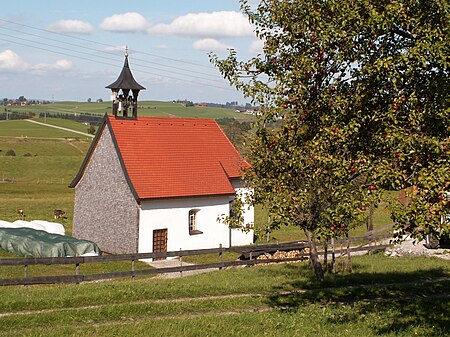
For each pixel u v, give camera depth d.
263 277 26.12
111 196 43.44
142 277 32.19
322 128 13.95
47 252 35.28
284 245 33.50
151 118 47.00
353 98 13.43
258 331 15.80
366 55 13.40
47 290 21.34
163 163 44.41
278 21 16.14
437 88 12.86
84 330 15.52
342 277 25.25
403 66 12.78
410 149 12.06
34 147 130.38
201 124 49.66
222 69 16.91
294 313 18.09
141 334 15.22
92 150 45.16
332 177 14.58
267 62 16.91
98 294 20.22
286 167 17.66
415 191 12.28
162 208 42.41
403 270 27.77
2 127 167.38
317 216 18.53
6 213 58.28
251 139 19.86
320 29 13.59
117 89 45.81
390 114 12.49
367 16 12.97
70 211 62.34
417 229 12.34
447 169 11.43
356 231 49.56
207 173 45.88
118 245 42.62
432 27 12.77
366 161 12.60
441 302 19.83
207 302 19.81
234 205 20.75
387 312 18.22
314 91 14.45
